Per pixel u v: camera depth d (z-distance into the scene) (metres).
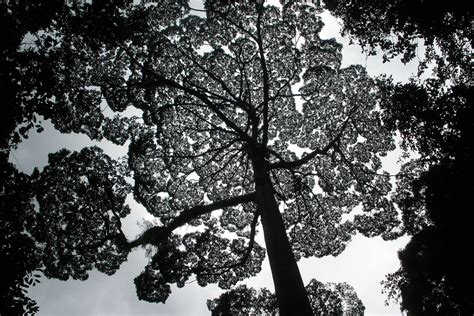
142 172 16.16
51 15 9.48
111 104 15.07
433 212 10.95
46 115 8.40
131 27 12.38
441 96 9.57
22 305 7.27
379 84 10.74
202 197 18.20
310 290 15.00
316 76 16.62
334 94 17.00
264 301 15.16
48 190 13.88
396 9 10.13
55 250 14.50
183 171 17.28
